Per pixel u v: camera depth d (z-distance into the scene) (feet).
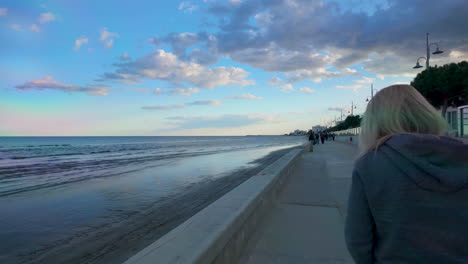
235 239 9.48
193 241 7.28
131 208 24.58
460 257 2.85
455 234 2.85
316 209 16.15
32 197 29.89
